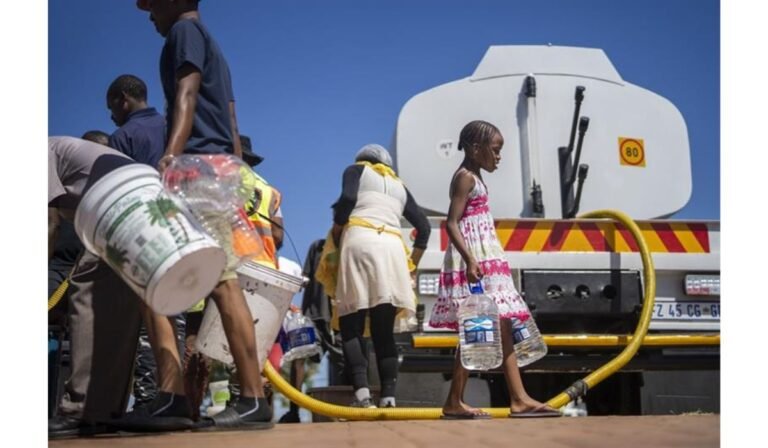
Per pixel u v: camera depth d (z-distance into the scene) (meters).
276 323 3.68
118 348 3.23
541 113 6.79
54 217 3.13
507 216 6.65
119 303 3.24
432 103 6.80
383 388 5.34
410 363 5.68
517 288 5.90
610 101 6.88
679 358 5.93
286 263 6.13
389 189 5.54
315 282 7.50
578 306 5.92
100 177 2.85
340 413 5.16
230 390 5.34
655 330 6.01
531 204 6.65
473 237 4.59
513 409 4.50
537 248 5.96
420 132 6.77
